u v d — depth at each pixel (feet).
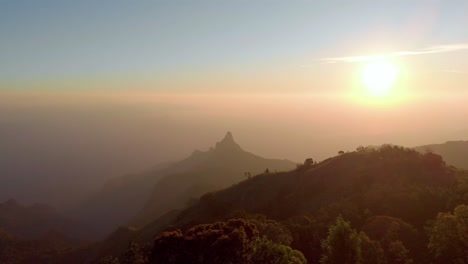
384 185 271.08
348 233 139.03
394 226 176.76
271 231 173.99
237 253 130.00
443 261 146.72
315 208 290.35
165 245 135.23
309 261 170.09
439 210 210.79
